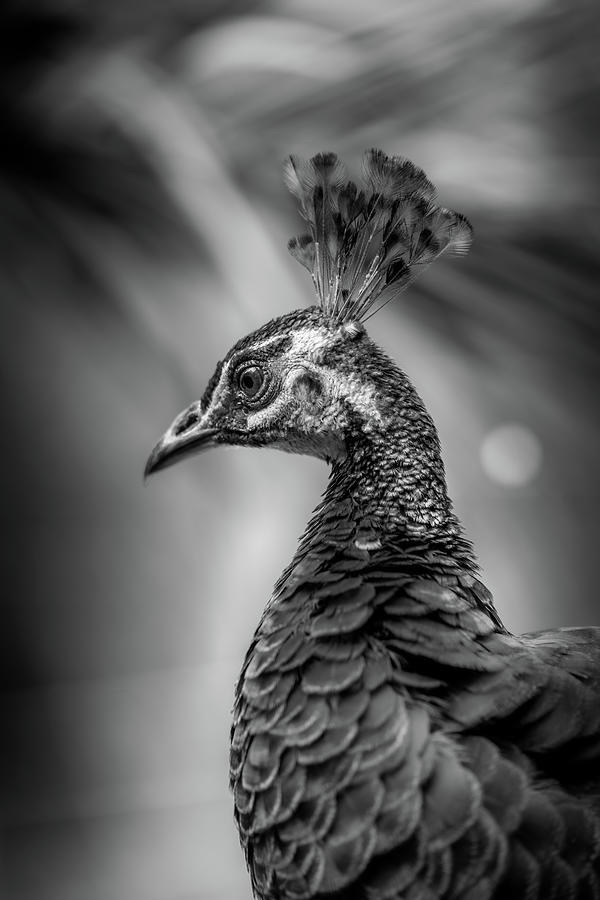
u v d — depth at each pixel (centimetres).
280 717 394
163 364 441
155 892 475
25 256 443
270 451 442
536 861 391
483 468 445
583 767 392
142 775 500
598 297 441
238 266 435
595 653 396
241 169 440
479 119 441
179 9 442
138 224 440
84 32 441
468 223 401
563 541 478
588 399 446
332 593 396
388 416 399
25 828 507
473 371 442
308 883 393
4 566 536
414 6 438
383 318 439
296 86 439
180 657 534
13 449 523
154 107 438
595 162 441
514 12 438
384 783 392
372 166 401
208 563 487
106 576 541
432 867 391
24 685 536
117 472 535
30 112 439
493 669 394
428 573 396
